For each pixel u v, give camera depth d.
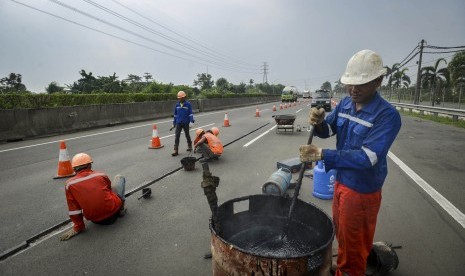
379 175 1.94
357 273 2.13
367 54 1.83
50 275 2.59
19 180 5.29
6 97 10.27
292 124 10.43
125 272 2.62
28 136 9.80
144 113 16.23
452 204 4.04
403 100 38.72
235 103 31.59
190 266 2.69
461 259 2.74
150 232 3.33
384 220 3.56
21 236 3.26
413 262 2.70
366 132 1.86
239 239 2.32
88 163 3.37
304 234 2.28
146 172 5.66
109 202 3.41
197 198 4.34
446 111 15.62
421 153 7.36
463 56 32.25
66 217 3.77
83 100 13.84
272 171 5.64
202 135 6.76
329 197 4.21
